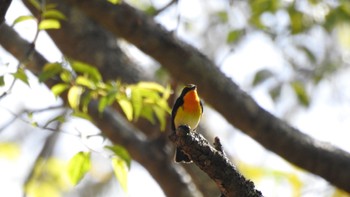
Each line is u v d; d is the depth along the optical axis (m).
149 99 9.08
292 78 14.02
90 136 8.60
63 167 14.69
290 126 10.48
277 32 13.18
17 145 15.51
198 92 10.41
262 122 10.30
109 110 12.02
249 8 13.28
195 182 12.14
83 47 11.85
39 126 8.84
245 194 6.00
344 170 10.38
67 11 11.80
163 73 11.97
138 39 10.24
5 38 11.28
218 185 6.07
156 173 12.11
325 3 12.49
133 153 12.05
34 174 14.44
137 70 11.90
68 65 8.96
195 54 10.32
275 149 10.45
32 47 9.18
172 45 10.22
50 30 11.93
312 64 14.13
